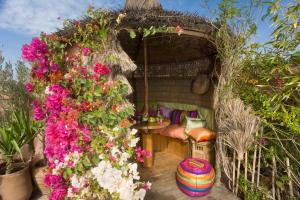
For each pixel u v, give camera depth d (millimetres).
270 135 2119
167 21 2219
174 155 3969
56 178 1705
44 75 2000
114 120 1853
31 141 2682
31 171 2697
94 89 1875
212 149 3152
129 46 3906
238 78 2531
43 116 2049
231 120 2422
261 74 2273
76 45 2172
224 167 2656
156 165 3500
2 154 2412
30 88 2053
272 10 1948
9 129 2537
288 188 2053
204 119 3633
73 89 1963
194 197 2514
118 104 1958
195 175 2471
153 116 3754
